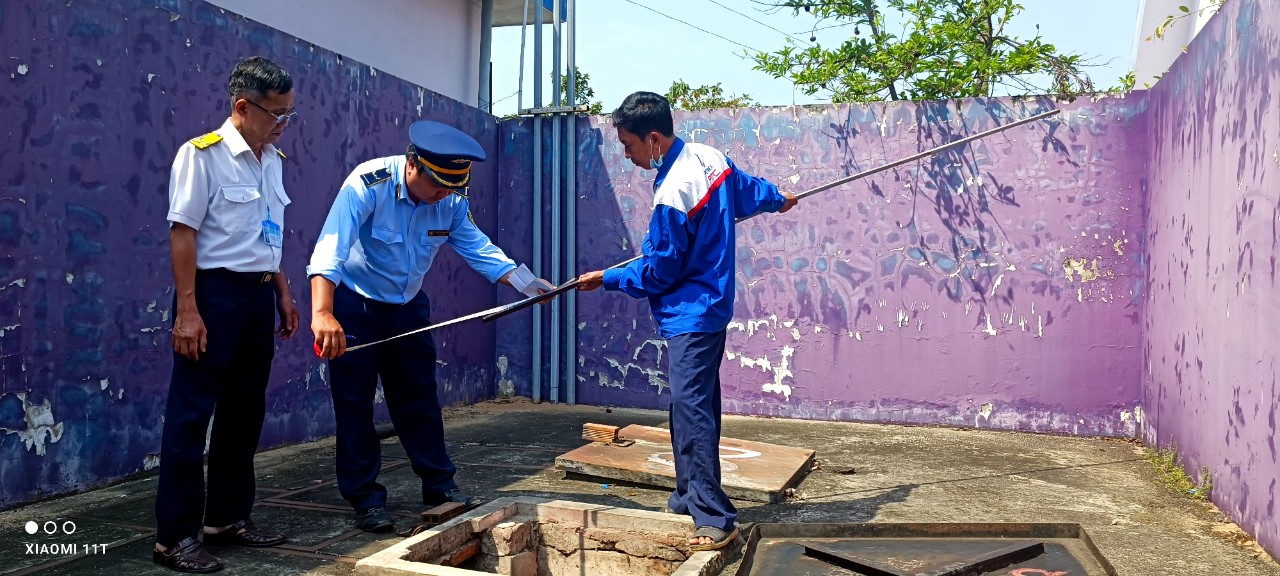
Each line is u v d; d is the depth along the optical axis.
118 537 3.08
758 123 6.05
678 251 2.92
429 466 3.41
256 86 2.77
